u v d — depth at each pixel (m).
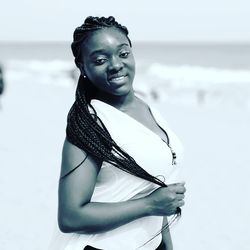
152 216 2.12
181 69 53.47
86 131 1.90
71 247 2.00
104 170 1.95
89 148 1.88
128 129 1.96
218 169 11.26
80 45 1.98
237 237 7.02
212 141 15.08
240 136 15.94
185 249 6.55
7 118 18.12
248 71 50.59
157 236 2.23
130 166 1.93
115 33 1.96
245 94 33.44
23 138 14.05
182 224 7.54
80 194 1.88
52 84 37.38
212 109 24.00
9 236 6.65
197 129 17.44
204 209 8.31
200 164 11.80
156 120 2.16
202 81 43.19
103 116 1.96
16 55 123.75
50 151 12.27
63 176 1.90
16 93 27.80
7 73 52.31
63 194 1.88
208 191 9.43
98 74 1.96
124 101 2.09
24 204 7.97
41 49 157.25
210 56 107.38
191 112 22.36
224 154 13.02
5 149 12.45
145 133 1.98
